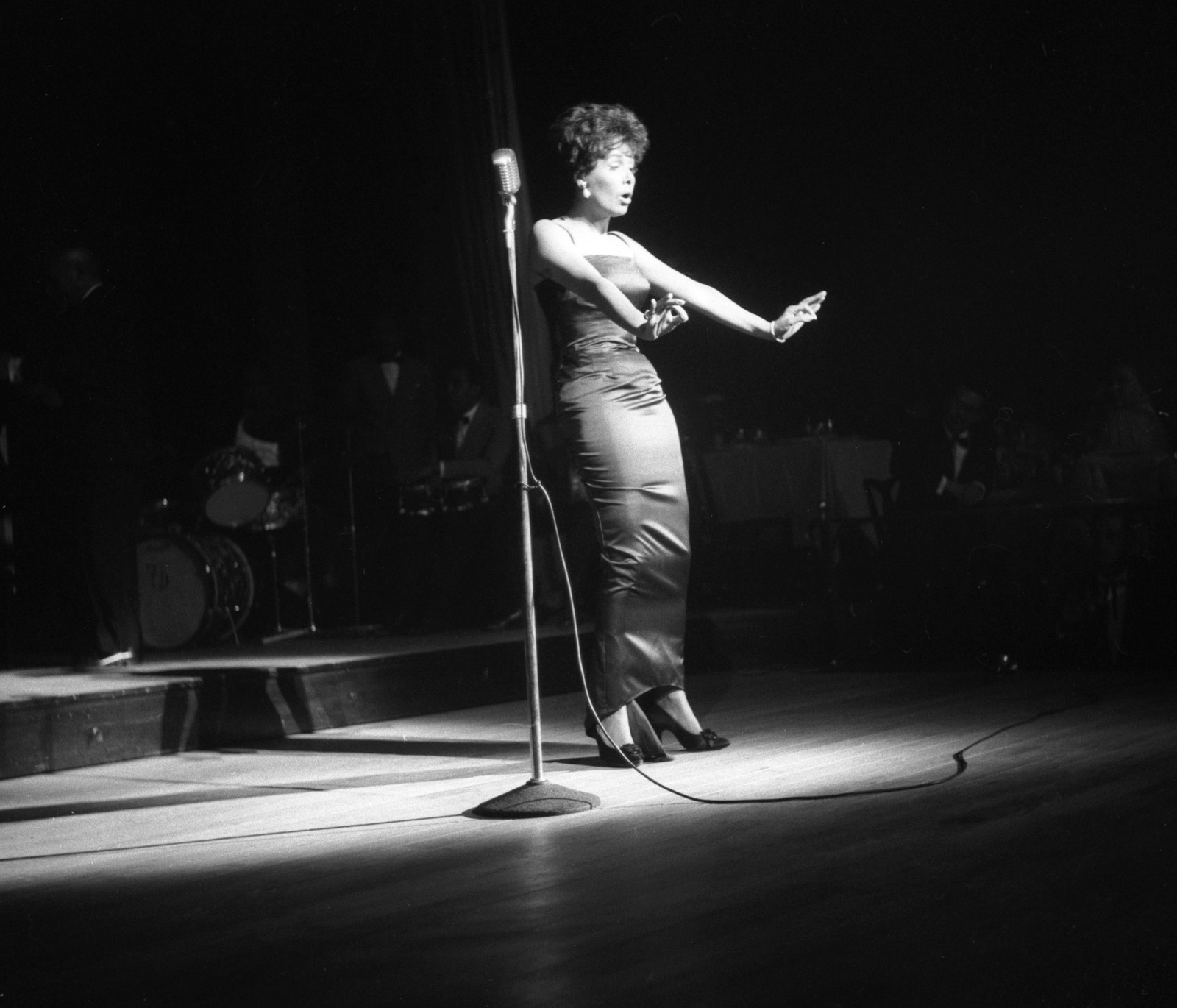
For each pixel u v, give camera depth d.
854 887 2.37
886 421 11.16
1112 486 6.97
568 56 10.77
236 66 9.70
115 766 4.60
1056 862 2.46
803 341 11.49
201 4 9.41
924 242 11.34
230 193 9.81
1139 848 2.53
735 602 9.02
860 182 11.45
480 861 2.76
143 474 6.23
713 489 8.89
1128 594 6.20
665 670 4.13
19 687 4.82
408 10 9.60
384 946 2.18
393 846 2.96
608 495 4.10
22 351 8.25
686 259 11.54
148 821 3.48
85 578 5.83
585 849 2.82
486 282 9.41
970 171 11.20
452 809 3.40
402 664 5.64
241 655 6.18
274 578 8.12
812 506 8.54
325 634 7.71
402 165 9.77
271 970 2.09
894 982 1.86
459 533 7.79
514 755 4.39
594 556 7.34
